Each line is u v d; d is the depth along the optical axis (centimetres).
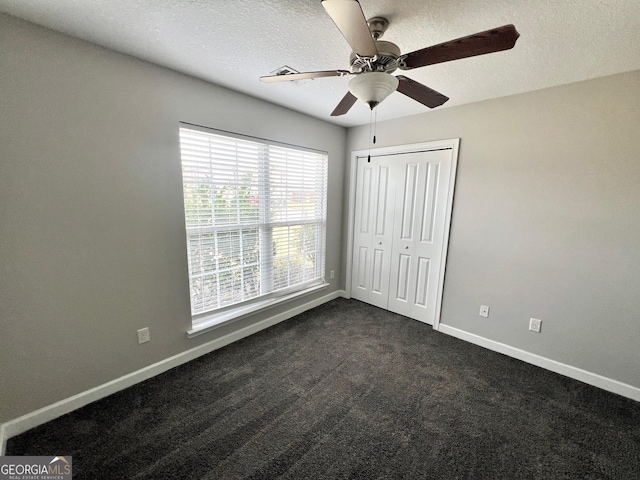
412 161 289
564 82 193
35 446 143
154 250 194
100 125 162
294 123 276
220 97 214
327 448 146
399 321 302
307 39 148
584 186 195
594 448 149
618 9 116
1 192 137
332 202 339
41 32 139
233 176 235
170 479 128
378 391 191
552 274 214
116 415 165
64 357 164
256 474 132
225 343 246
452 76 186
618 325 191
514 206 226
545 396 189
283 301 291
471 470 136
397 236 311
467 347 252
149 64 177
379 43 120
